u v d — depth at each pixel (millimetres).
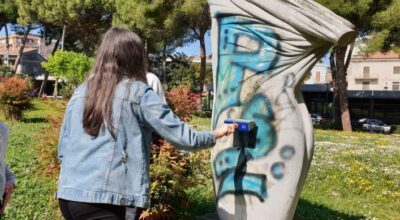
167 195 4762
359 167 9906
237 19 3846
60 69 32406
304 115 3586
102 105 2566
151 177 4613
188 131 2625
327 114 45656
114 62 2678
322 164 10188
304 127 3545
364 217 6543
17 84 16703
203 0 23891
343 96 26344
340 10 21875
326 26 3371
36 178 6906
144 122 2639
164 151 4605
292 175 3459
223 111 3832
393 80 66312
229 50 3881
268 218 3516
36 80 58688
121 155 2543
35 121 16922
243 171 3645
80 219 2527
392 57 66062
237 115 3734
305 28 3449
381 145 15594
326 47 3551
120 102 2582
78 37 40062
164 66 44875
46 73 47188
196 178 5023
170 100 5164
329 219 6148
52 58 32625
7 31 48031
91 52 39156
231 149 3732
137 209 2543
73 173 2564
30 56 68250
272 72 3639
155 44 33156
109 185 2496
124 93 2602
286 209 3484
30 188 6453
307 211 6395
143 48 2795
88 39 38438
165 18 25797
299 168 3459
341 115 26766
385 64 66812
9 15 43188
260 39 3719
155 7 24844
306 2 3518
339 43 3428
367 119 41125
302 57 3568
